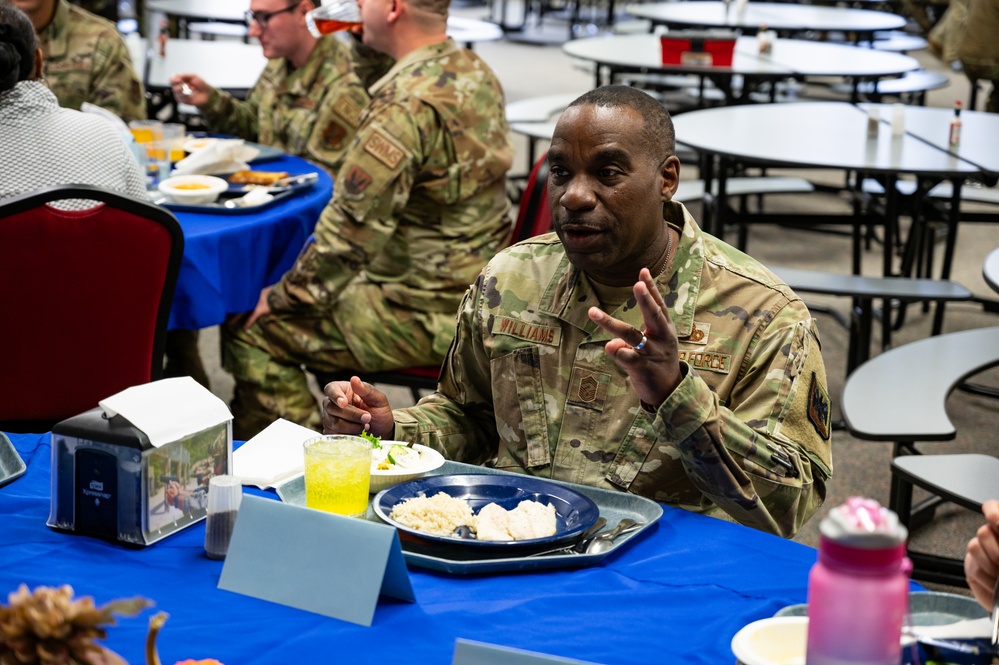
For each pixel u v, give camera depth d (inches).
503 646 41.5
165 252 90.7
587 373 63.2
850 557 35.3
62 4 155.3
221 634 44.0
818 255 220.2
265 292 116.0
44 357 89.2
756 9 277.1
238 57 199.8
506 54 442.3
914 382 103.4
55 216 85.1
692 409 53.3
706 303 62.4
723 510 60.4
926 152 141.6
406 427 66.4
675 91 301.7
